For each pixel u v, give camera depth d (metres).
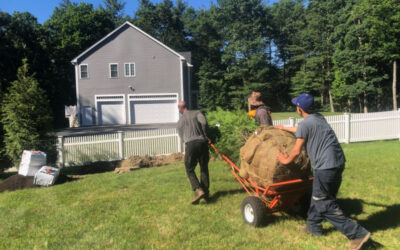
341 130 11.98
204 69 41.78
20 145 8.51
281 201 3.88
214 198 5.12
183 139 5.08
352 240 3.21
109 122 30.17
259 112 4.75
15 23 37.12
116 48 29.70
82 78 29.56
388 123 12.18
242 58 43.28
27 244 3.70
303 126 3.30
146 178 7.05
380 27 26.48
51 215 4.70
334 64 38.94
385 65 32.38
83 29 42.22
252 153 4.05
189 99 36.12
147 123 30.30
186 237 3.70
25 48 36.16
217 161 8.37
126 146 11.12
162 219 4.31
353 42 29.75
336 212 3.27
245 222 4.05
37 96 8.88
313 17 40.62
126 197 5.44
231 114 5.83
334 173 3.23
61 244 3.65
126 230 3.98
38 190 6.51
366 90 30.17
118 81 29.89
